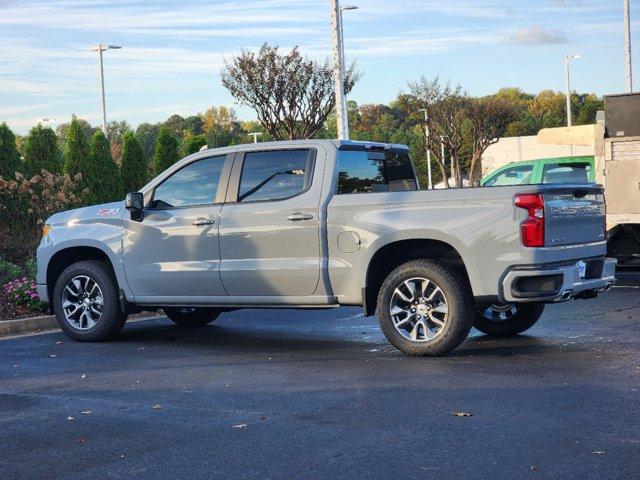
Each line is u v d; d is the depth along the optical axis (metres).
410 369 8.14
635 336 9.56
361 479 5.06
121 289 10.40
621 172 14.73
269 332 10.98
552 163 15.98
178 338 10.76
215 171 9.92
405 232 8.66
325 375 8.03
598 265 9.12
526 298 8.27
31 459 5.71
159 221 10.12
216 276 9.73
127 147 25.42
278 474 5.22
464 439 5.76
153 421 6.57
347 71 30.12
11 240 18.25
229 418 6.58
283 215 9.33
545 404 6.59
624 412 6.29
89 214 10.77
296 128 30.08
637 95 14.73
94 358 9.47
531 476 5.00
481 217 8.39
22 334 11.65
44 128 21.77
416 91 47.81
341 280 9.05
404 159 10.34
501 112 47.03
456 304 8.52
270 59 29.41
